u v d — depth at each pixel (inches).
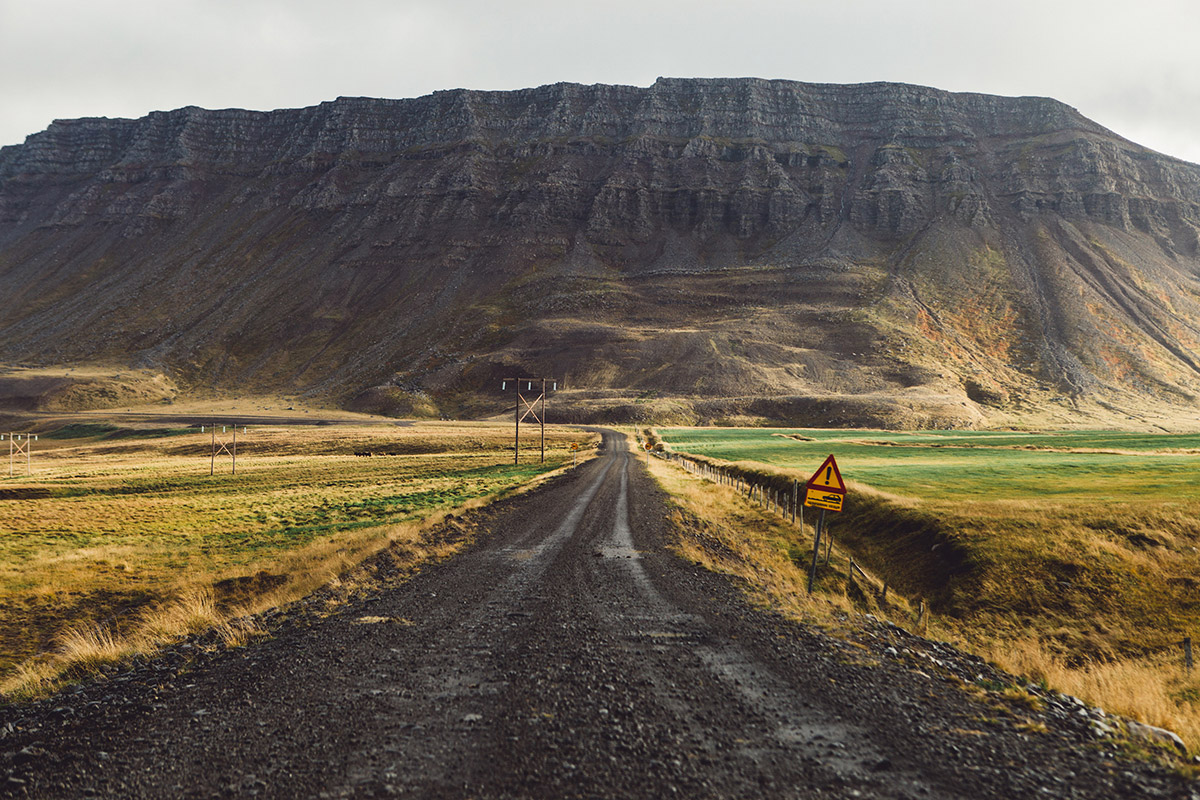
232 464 3503.9
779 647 427.2
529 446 4500.5
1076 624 757.3
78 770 252.4
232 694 335.0
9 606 714.8
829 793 227.1
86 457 4675.2
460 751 259.6
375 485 2303.2
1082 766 259.9
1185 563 852.0
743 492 1862.7
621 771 241.6
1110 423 7691.9
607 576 672.4
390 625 471.8
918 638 555.5
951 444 4116.6
